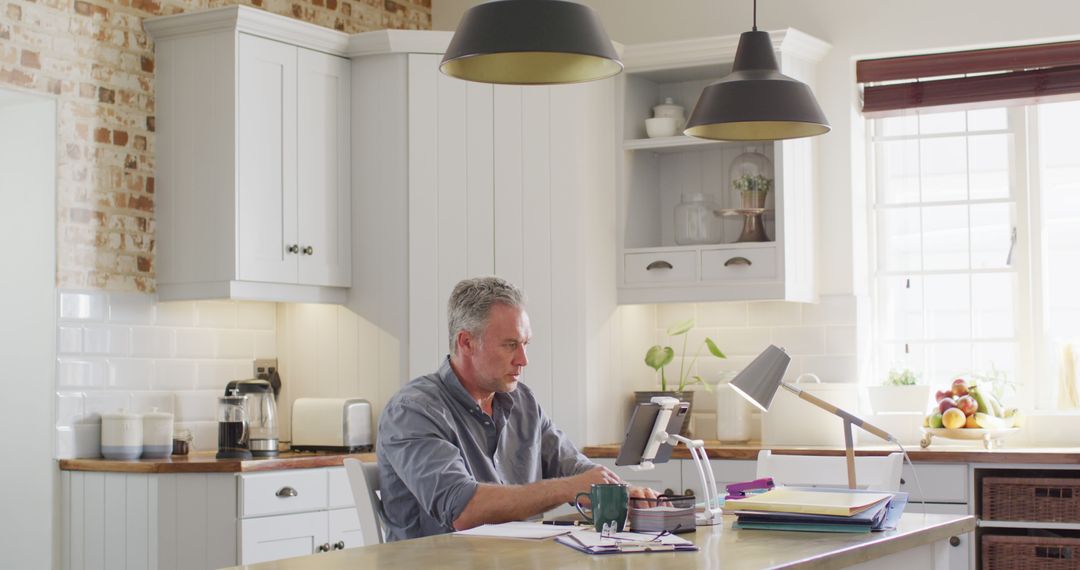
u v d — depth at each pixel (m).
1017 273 5.15
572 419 4.90
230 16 4.64
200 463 4.19
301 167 4.88
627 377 5.31
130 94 4.75
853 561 2.35
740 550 2.32
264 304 5.27
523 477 3.19
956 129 5.30
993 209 5.22
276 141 4.80
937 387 5.26
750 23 5.39
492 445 3.12
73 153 4.55
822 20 5.29
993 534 4.57
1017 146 5.18
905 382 5.05
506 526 2.65
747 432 5.16
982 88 5.14
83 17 4.60
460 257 4.95
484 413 3.08
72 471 4.44
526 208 4.96
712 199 5.22
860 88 5.36
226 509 4.16
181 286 4.76
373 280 5.00
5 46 4.34
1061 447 4.86
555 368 4.93
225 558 4.15
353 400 4.85
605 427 5.07
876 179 5.43
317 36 4.92
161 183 4.82
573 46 2.53
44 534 4.45
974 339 5.21
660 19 5.57
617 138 5.26
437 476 2.75
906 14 5.17
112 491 4.35
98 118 4.64
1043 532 4.54
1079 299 5.08
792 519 2.62
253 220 4.70
